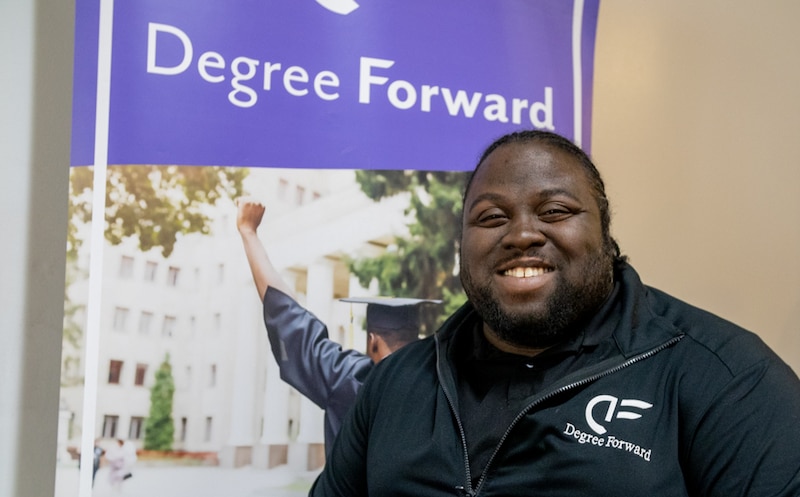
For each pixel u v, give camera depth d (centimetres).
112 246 141
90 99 140
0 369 151
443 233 162
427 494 111
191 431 145
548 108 171
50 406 154
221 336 147
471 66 165
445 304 162
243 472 148
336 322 154
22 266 154
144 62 143
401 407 122
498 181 114
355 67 156
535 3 171
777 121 219
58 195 157
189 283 146
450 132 163
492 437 109
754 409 97
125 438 141
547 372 112
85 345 139
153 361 143
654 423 101
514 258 111
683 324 110
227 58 148
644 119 202
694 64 209
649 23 204
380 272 158
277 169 151
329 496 132
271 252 151
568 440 103
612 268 120
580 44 175
